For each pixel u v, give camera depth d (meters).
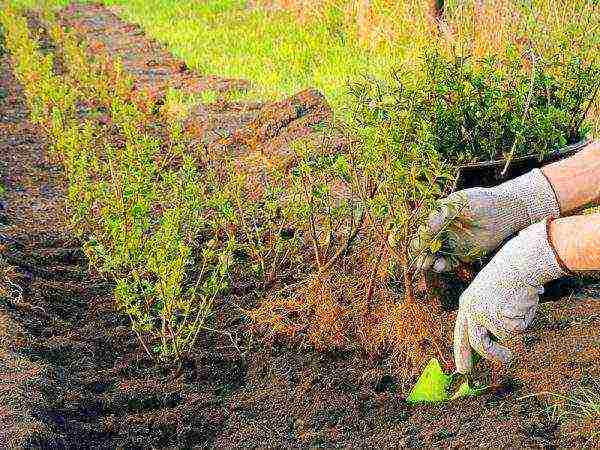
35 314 4.83
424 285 3.93
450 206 3.29
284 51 10.63
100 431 3.83
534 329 4.21
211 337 4.65
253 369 4.31
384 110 3.91
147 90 9.90
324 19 11.34
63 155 7.54
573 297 4.45
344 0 11.35
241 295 5.10
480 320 2.82
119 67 10.05
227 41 12.09
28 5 18.97
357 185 4.08
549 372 3.84
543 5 6.95
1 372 4.03
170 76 10.57
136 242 4.76
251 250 5.27
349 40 10.44
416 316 3.92
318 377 4.14
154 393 4.14
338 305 4.35
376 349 4.20
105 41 13.53
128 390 4.16
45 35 15.45
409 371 4.02
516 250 2.73
